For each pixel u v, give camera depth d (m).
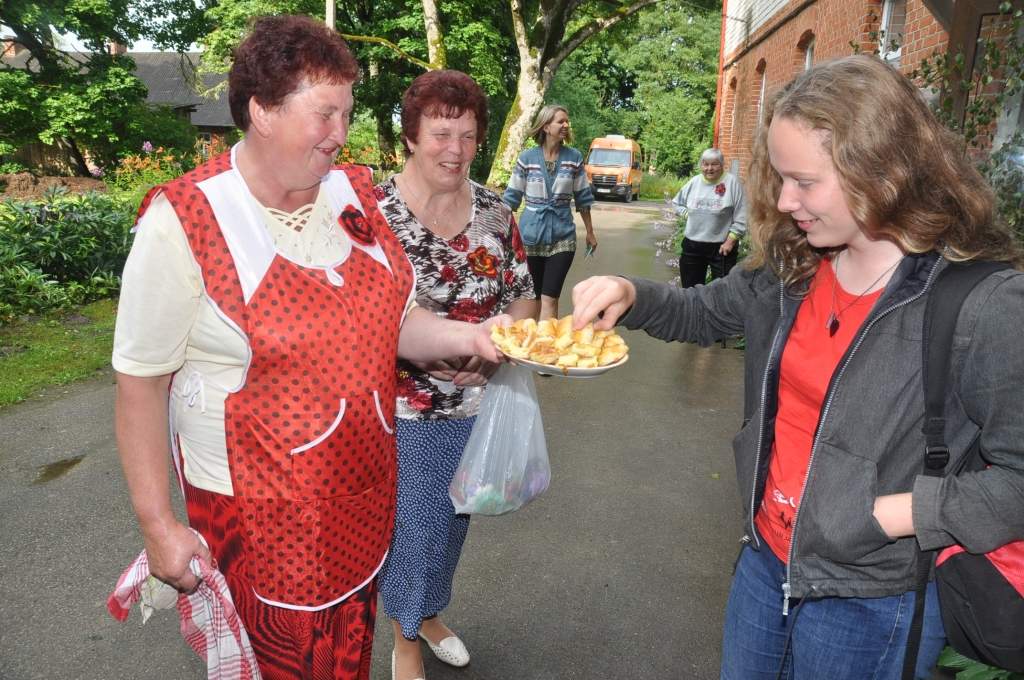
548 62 19.38
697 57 40.56
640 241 15.16
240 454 1.56
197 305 1.50
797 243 1.50
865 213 1.24
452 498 2.36
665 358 6.61
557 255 6.12
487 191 2.47
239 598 1.67
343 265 1.61
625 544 3.50
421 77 2.22
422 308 2.24
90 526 3.56
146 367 1.49
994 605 1.26
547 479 2.46
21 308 7.24
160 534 1.55
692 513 3.81
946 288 1.27
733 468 4.35
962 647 1.34
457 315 2.38
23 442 4.50
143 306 1.46
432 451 2.38
